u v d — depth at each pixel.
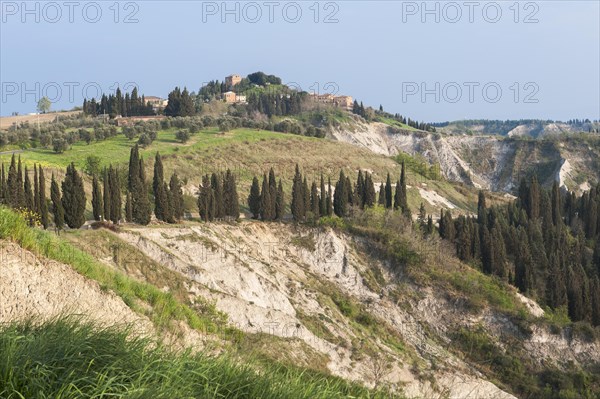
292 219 110.00
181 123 171.00
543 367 84.06
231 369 10.30
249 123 184.62
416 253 99.56
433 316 90.69
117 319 17.16
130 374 8.88
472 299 91.81
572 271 102.00
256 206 108.00
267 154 155.25
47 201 81.69
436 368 73.81
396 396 14.59
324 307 81.56
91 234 62.47
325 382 11.93
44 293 15.80
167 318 20.75
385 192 132.88
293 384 10.62
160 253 71.88
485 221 127.94
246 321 60.12
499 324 89.31
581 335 88.19
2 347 8.46
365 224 108.50
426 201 159.12
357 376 62.22
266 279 79.19
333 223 105.88
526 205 152.12
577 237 131.75
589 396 79.25
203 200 97.56
